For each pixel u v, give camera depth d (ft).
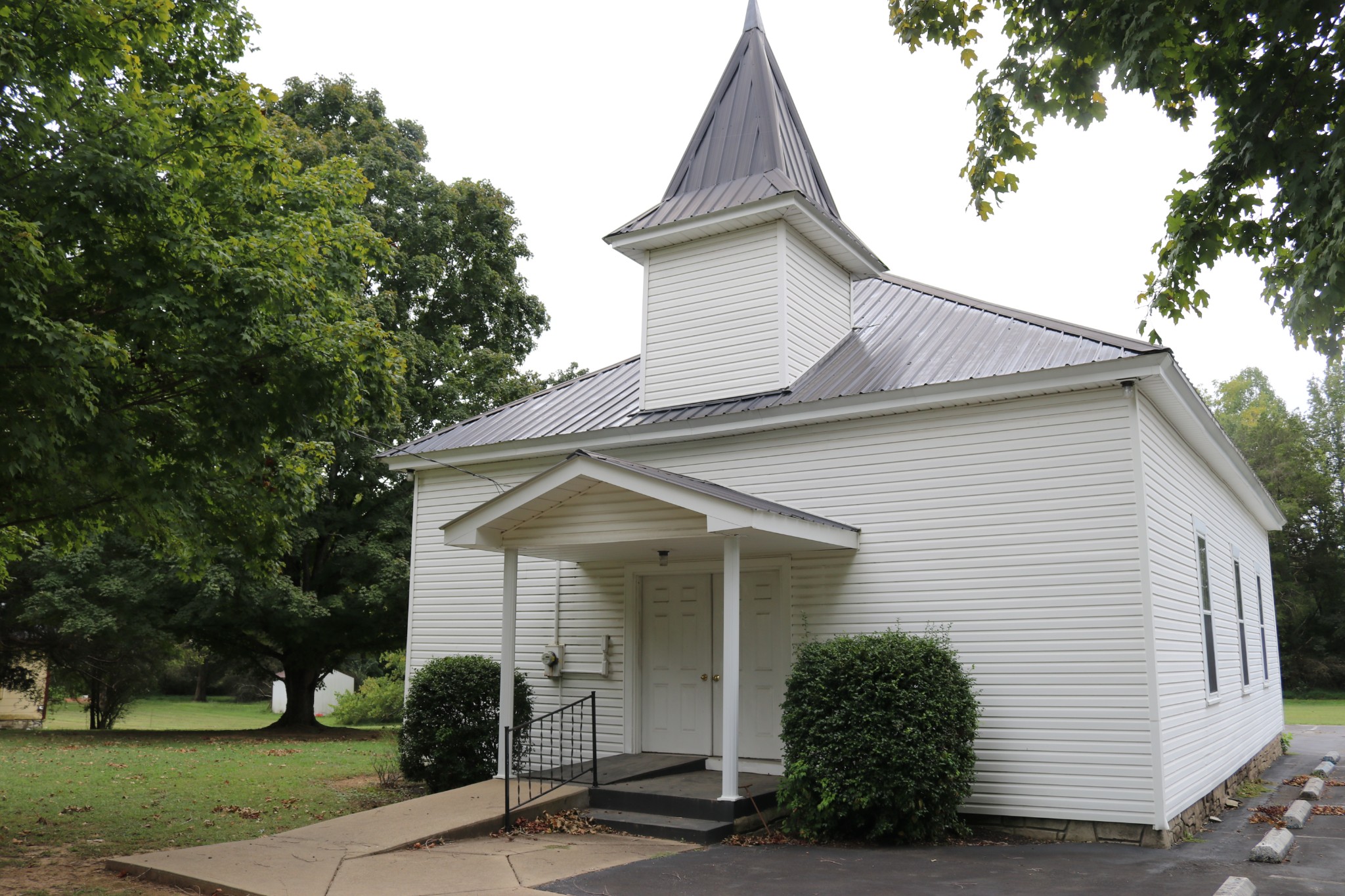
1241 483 52.54
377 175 94.12
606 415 49.08
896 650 33.50
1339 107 20.31
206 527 38.50
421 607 52.47
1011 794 34.60
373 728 94.38
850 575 39.47
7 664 91.97
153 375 32.07
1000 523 36.45
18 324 25.09
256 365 31.58
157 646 90.02
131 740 72.23
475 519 38.81
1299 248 20.33
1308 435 175.22
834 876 27.04
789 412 40.93
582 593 47.14
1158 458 36.94
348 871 26.78
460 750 42.96
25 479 30.68
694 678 43.50
